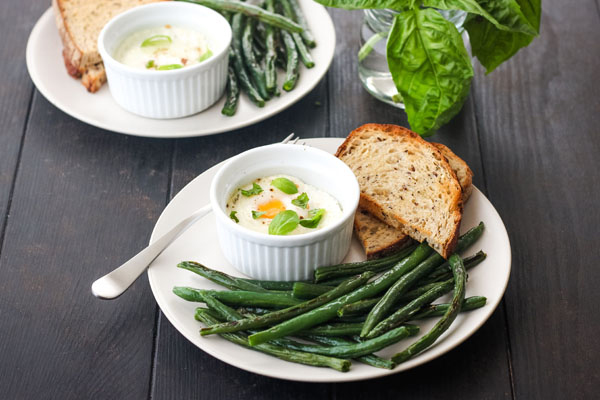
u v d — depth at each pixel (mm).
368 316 650
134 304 704
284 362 634
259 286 682
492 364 675
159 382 663
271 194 718
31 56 867
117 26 842
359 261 714
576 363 678
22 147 818
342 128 848
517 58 925
